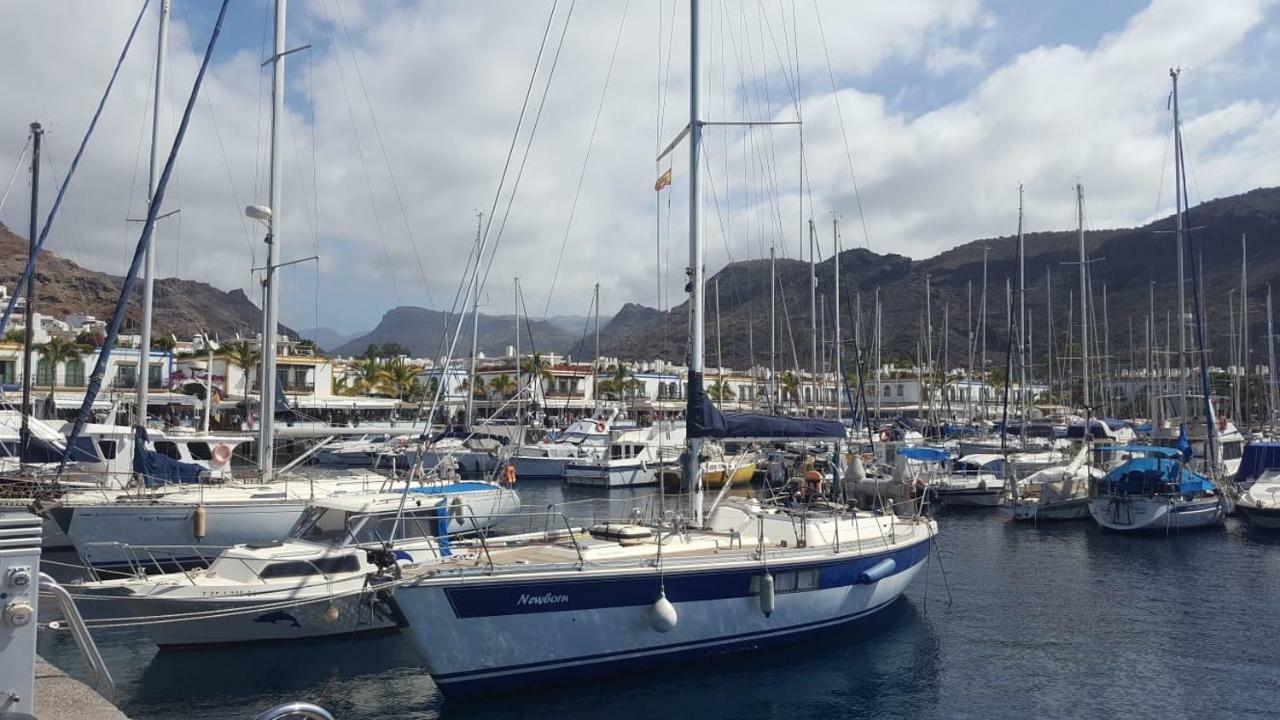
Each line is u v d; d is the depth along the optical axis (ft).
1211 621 59.82
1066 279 586.04
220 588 47.70
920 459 125.49
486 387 256.93
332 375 232.53
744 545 47.98
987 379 322.34
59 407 162.40
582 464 153.17
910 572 56.54
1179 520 97.30
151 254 84.07
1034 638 55.42
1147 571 77.00
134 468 74.59
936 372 280.72
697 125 49.93
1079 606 63.98
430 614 37.78
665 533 49.19
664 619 41.22
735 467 57.93
